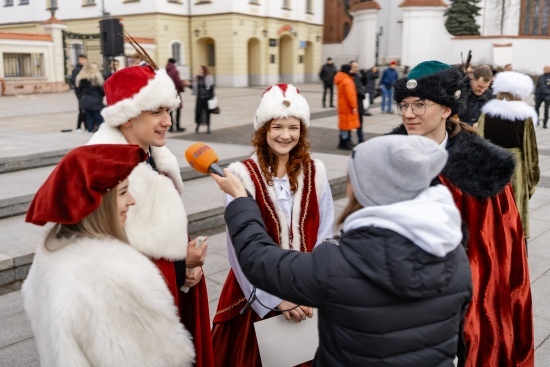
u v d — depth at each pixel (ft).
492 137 12.15
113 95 6.38
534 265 14.64
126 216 5.56
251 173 7.62
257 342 7.45
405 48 84.84
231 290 7.84
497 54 82.28
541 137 37.76
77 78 32.35
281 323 7.22
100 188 4.82
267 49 95.35
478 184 6.77
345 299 4.41
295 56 102.99
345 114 30.76
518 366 7.86
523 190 12.08
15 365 9.41
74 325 4.51
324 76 54.49
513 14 103.09
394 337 4.39
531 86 12.23
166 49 87.04
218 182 5.86
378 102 61.41
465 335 6.89
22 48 72.08
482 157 6.86
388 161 4.45
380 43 115.14
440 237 4.22
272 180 7.65
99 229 5.02
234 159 23.70
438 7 83.05
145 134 6.52
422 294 4.28
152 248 5.78
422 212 4.27
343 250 4.51
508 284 7.30
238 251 5.18
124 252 4.96
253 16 90.68
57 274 4.68
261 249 4.98
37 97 67.51
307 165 7.87
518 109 11.84
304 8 102.78
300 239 7.61
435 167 4.50
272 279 4.72
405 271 4.19
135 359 4.66
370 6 99.96
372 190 4.53
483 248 6.93
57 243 4.96
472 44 84.07
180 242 6.01
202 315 6.96
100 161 4.81
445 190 4.72
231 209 5.53
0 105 56.18
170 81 6.59
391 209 4.31
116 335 4.57
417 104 7.23
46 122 41.42
